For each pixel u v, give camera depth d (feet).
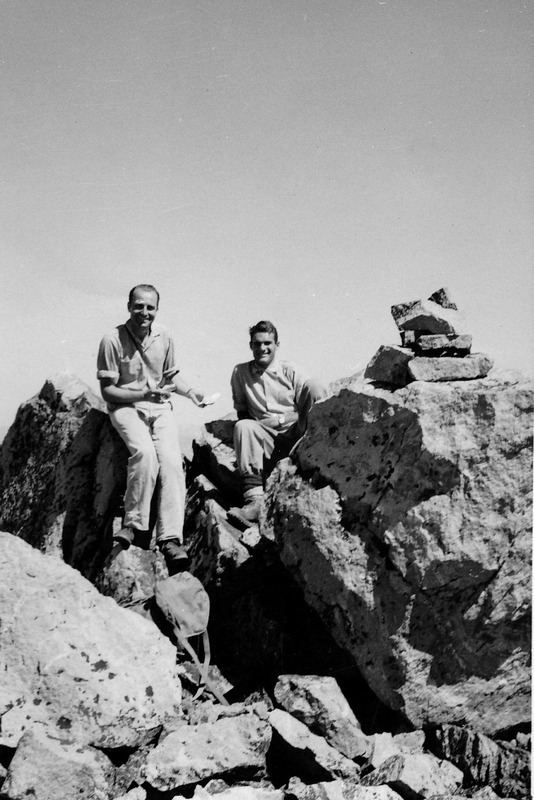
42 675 14.19
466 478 15.44
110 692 14.28
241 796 13.55
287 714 14.94
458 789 14.44
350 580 15.92
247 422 18.90
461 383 15.98
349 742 14.85
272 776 14.46
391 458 15.93
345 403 16.71
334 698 15.23
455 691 15.71
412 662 15.49
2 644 14.34
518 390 15.51
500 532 15.33
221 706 15.48
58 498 19.35
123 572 17.30
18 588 14.82
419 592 15.38
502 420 15.44
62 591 15.03
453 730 15.33
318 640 16.62
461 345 16.52
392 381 16.67
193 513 19.16
